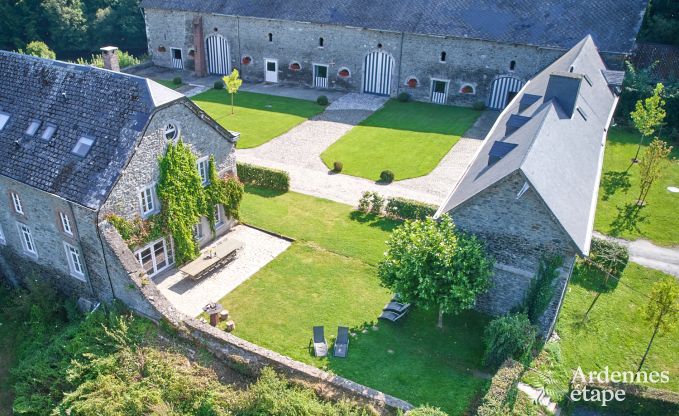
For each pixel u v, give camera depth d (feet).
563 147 79.71
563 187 72.95
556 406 65.67
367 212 105.19
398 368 68.74
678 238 99.50
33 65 84.79
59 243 78.23
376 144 135.44
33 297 79.71
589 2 145.18
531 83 121.39
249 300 81.00
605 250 88.99
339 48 168.25
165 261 85.76
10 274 90.27
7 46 219.61
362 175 119.85
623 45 137.59
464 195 75.72
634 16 140.05
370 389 62.08
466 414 62.08
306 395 61.46
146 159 75.56
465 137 139.64
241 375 67.00
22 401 66.80
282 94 171.83
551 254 70.13
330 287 84.23
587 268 90.48
